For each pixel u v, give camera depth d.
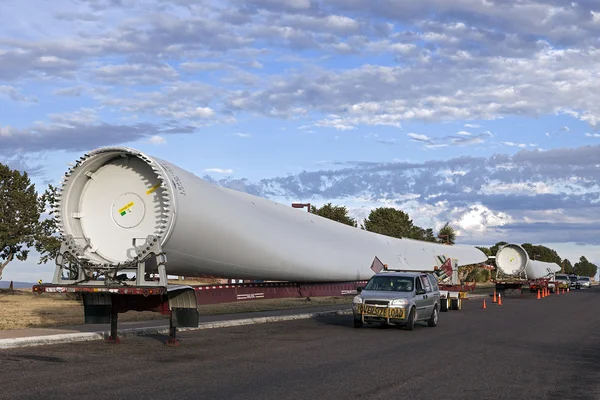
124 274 14.23
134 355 12.76
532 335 18.81
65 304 29.52
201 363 11.94
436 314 21.84
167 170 13.98
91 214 14.08
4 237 36.78
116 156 14.05
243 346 14.73
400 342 16.41
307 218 24.42
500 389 10.04
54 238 37.56
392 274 21.44
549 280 57.84
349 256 24.59
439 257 35.12
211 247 16.67
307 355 13.48
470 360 13.27
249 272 19.22
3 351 12.96
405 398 9.13
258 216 19.77
